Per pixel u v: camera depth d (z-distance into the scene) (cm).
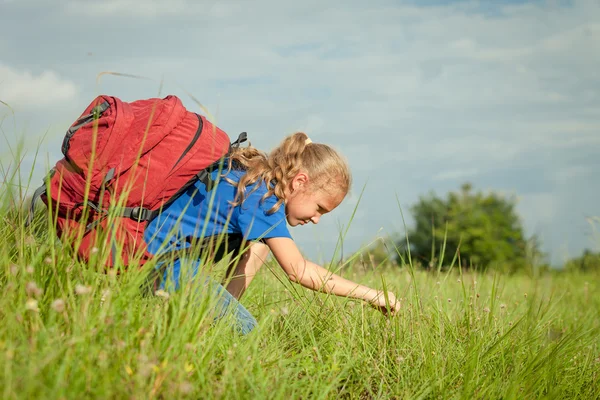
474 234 2811
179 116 262
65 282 212
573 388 291
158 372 180
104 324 186
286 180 278
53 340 175
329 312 290
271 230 271
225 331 239
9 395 146
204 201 271
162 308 220
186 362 195
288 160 279
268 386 214
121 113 248
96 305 197
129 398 167
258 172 275
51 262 211
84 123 252
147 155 250
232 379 199
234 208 271
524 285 643
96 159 242
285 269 279
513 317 383
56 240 238
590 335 375
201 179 264
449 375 260
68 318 192
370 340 283
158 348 194
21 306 187
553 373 281
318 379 229
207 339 226
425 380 256
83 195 244
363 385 245
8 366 152
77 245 217
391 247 313
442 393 246
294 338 274
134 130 250
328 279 281
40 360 163
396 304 290
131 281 209
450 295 437
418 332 278
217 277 303
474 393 254
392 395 249
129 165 247
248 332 260
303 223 295
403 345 277
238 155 281
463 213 2962
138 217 248
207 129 271
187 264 244
